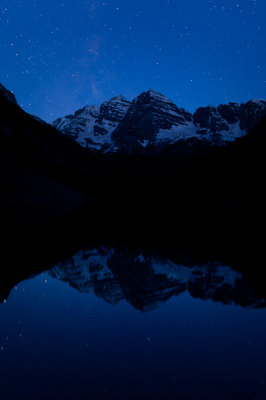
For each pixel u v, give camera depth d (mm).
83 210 52844
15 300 8492
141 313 7656
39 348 5789
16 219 30172
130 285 10000
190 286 9883
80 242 18938
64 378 4828
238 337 6363
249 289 9578
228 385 4652
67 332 6551
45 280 10453
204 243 18766
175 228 27703
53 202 65125
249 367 5188
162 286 9891
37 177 76438
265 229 23266
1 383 4695
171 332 6605
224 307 8047
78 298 8680
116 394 4418
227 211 36531
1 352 5684
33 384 4625
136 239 20641
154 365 5242
